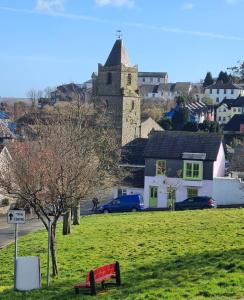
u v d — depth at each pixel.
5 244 38.00
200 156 63.66
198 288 18.67
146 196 65.62
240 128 134.38
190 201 57.59
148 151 65.62
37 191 26.47
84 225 42.91
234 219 39.16
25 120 82.25
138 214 50.03
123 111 100.31
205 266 22.80
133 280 22.20
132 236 35.28
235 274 20.33
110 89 101.06
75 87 169.62
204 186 63.41
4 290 23.02
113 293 20.11
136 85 103.69
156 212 51.72
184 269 22.83
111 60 101.38
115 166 59.88
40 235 39.72
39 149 33.62
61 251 31.95
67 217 38.28
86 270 26.62
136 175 69.31
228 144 122.56
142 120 109.56
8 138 68.56
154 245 31.28
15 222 22.84
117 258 28.83
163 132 67.69
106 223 42.97
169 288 19.14
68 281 24.16
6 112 127.69
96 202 60.19
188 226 37.25
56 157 29.17
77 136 43.97
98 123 72.62
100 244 33.34
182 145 65.44
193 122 134.12
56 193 26.56
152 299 17.86
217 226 36.22
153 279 21.66
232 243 29.34
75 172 27.78
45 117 74.25
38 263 22.94
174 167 64.69
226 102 182.25
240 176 71.31
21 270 22.72
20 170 28.83
